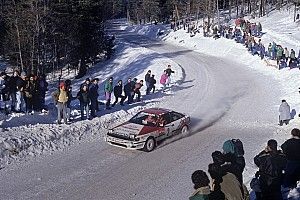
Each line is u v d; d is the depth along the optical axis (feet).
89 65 190.80
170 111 63.82
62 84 65.10
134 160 53.62
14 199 40.93
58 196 42.01
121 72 163.02
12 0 162.20
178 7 314.96
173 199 41.78
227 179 26.45
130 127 58.49
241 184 26.96
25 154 53.06
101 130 66.69
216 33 210.59
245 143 61.67
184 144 60.95
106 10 258.37
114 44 219.00
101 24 205.36
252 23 206.39
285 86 108.06
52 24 165.48
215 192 25.52
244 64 152.87
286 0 278.67
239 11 295.89
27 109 68.18
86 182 45.88
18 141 54.08
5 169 48.47
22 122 62.28
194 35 237.45
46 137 57.82
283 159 33.50
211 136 65.46
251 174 47.80
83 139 61.57
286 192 38.32
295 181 39.17
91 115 71.97
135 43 242.78
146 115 61.57
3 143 52.49
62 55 183.32
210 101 92.84
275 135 66.23
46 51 173.37
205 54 188.24
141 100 92.94
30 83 67.87
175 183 45.96
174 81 120.26
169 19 340.39
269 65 138.31
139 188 44.47
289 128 70.28
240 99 94.63
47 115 68.69
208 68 144.46
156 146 59.00
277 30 196.13
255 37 183.62
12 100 67.56
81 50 178.70
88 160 52.95
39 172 48.16
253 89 105.91
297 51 146.82
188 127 66.44
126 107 84.48
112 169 50.14
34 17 153.79
